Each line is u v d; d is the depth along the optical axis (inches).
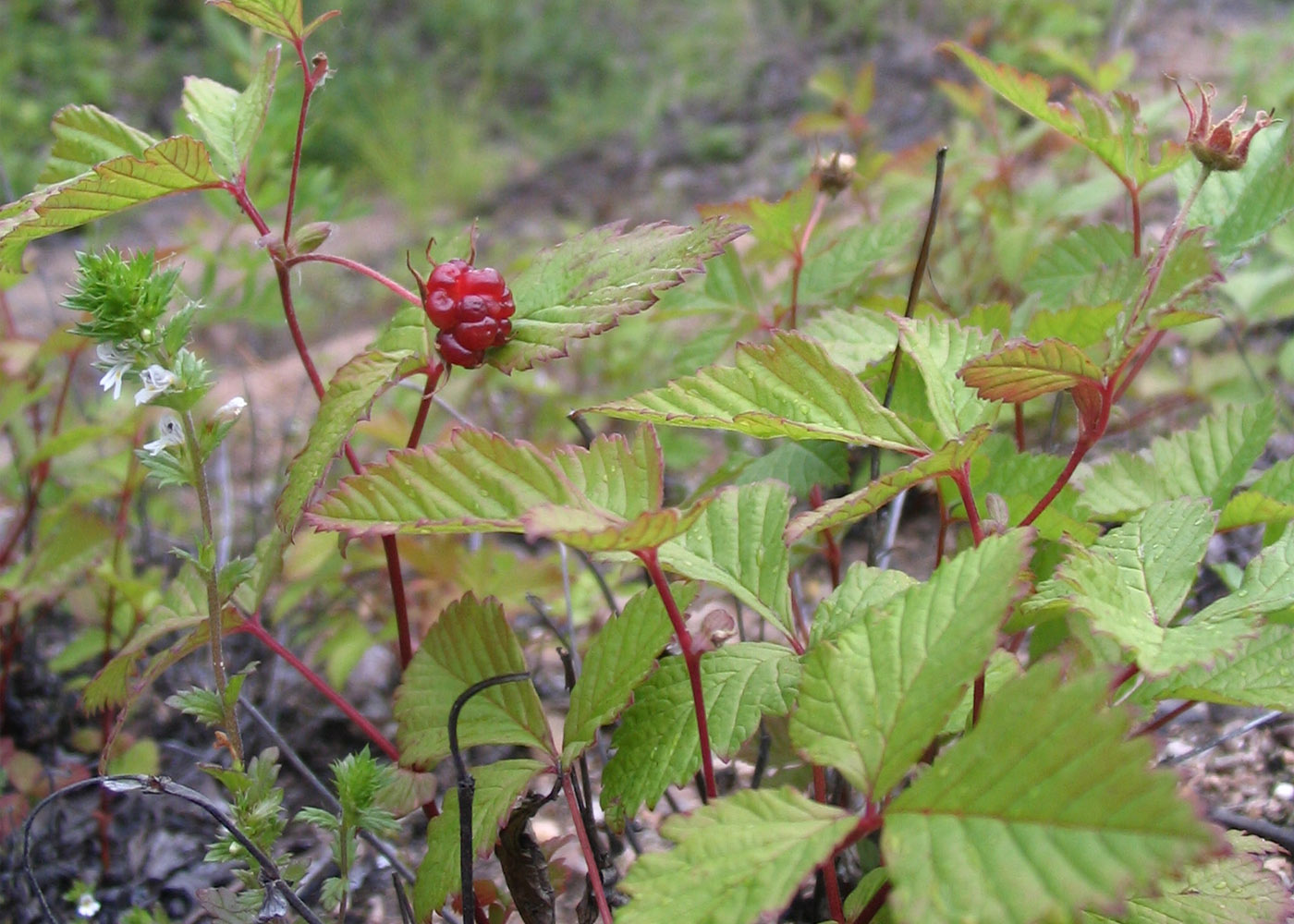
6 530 13.3
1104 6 28.7
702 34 43.1
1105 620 5.6
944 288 13.9
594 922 7.1
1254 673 5.8
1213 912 5.9
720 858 5.0
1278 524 7.6
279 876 6.4
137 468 11.3
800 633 7.9
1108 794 4.4
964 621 5.2
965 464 6.1
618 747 6.6
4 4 47.4
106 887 9.8
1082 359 5.8
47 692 11.9
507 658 6.9
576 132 39.8
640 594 6.7
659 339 17.8
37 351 11.3
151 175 7.1
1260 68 20.8
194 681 11.9
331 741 11.4
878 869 6.3
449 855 6.5
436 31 47.4
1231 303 13.3
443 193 37.0
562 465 5.9
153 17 49.8
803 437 6.3
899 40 37.4
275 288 12.6
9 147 39.2
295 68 11.5
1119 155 8.6
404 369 7.1
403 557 11.1
